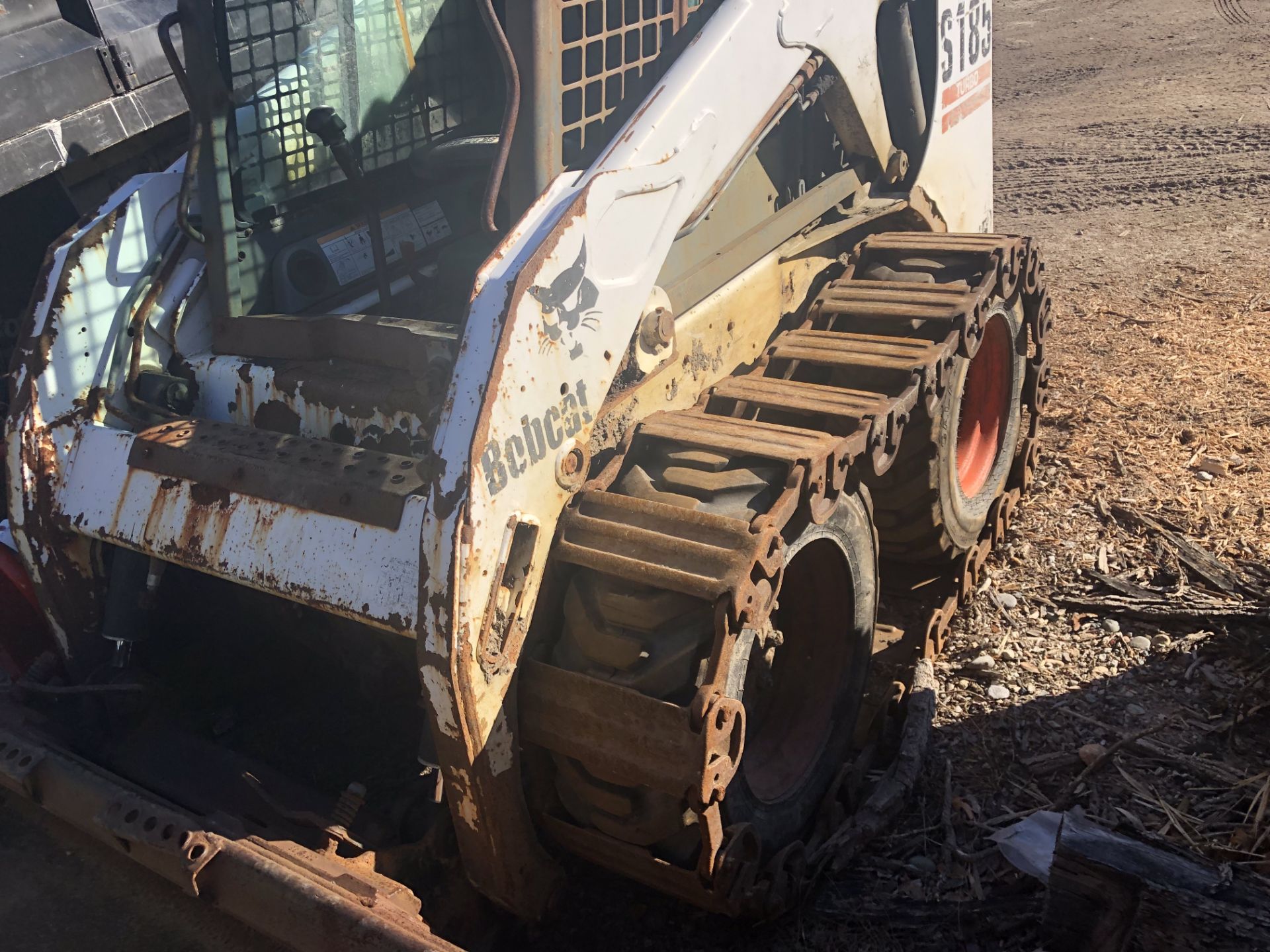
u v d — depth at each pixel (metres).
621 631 2.30
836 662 2.95
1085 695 3.31
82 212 4.16
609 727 2.28
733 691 2.33
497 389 2.21
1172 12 13.91
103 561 3.11
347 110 3.24
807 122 3.56
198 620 3.29
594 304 2.44
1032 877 2.68
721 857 2.33
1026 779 3.03
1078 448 4.71
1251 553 3.87
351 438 2.80
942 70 4.00
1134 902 2.20
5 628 3.11
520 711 2.38
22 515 2.96
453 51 3.47
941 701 3.34
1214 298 6.26
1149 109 10.32
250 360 3.03
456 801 2.39
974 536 3.78
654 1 3.02
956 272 3.44
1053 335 6.00
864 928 2.62
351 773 2.96
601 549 2.36
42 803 2.68
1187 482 4.37
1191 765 2.97
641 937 2.65
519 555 2.32
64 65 3.97
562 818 2.51
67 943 2.71
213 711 3.20
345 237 3.24
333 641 3.02
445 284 3.24
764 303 3.30
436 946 2.02
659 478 2.53
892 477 3.35
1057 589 3.81
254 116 3.06
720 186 2.89
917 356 2.95
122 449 2.88
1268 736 3.07
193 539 2.67
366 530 2.42
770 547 2.27
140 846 2.42
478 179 3.39
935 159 4.07
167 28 2.86
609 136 2.87
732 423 2.71
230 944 2.67
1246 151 8.83
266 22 3.03
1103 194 8.38
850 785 2.95
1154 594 3.71
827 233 3.52
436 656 2.21
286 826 2.59
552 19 2.61
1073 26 14.03
